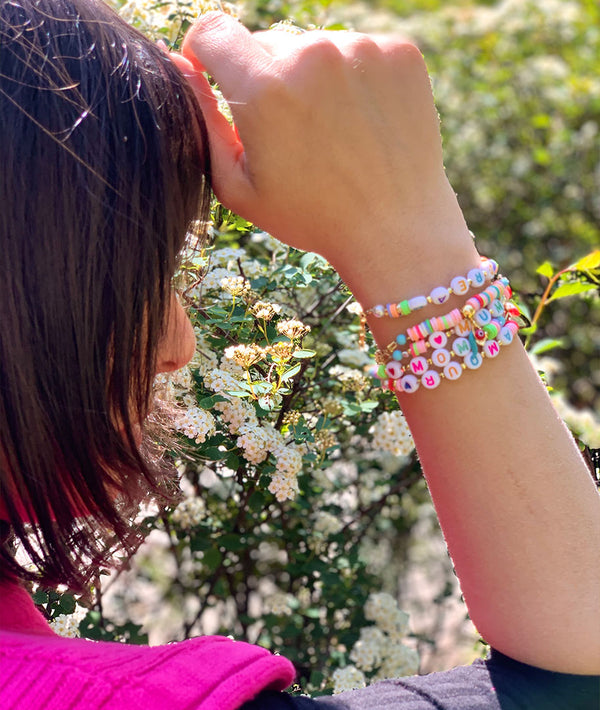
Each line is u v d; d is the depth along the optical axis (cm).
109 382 53
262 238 129
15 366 50
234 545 142
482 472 58
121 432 56
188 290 98
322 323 139
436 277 60
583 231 396
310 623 164
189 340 62
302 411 127
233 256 118
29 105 49
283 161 59
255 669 49
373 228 60
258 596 184
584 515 58
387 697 55
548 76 410
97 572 70
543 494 58
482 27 432
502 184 398
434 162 61
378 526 204
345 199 60
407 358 61
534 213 394
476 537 59
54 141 49
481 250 382
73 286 50
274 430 113
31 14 52
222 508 151
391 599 158
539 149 390
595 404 344
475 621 60
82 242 50
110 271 51
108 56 52
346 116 58
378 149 59
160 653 49
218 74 60
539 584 57
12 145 48
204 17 62
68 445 52
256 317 109
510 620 58
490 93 402
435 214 61
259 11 183
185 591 175
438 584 247
